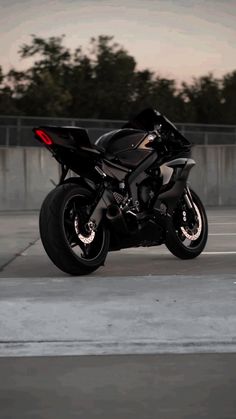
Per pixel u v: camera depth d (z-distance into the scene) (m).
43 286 7.38
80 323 5.93
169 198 9.34
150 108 9.25
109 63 86.00
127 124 9.37
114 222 8.64
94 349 5.51
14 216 22.92
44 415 4.18
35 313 6.18
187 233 9.91
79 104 84.81
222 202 33.03
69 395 4.52
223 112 98.31
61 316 6.09
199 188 32.66
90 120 31.72
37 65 82.00
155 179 9.19
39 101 75.94
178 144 9.45
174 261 9.88
